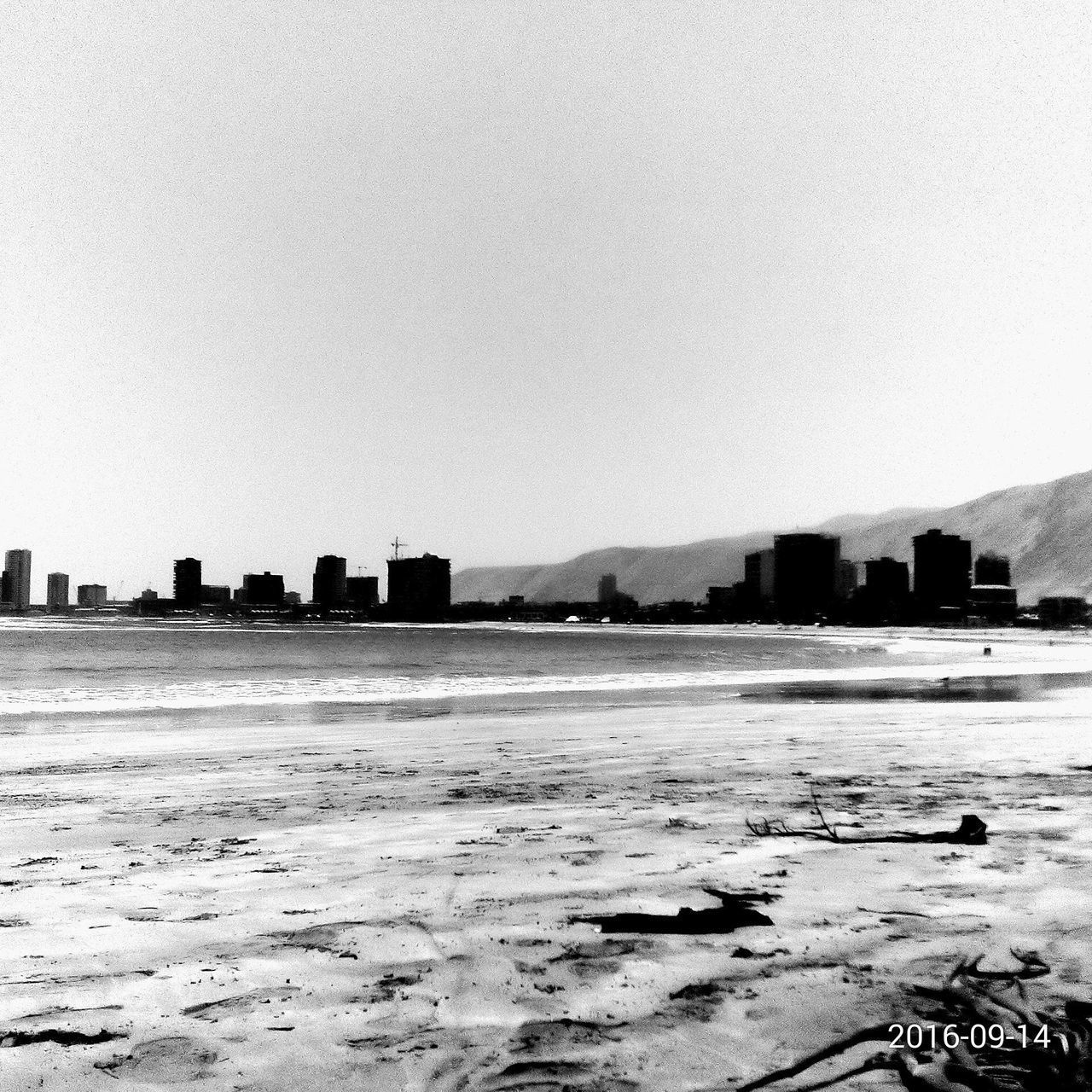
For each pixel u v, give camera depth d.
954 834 5.35
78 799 8.31
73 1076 2.31
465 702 23.61
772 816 6.44
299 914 4.01
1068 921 3.58
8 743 13.98
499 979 3.02
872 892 4.09
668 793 7.86
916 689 28.77
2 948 3.58
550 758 11.09
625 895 4.15
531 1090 2.16
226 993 2.95
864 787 7.89
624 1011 2.69
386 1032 2.57
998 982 2.87
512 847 5.44
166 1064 2.38
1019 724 15.11
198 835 6.35
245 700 23.89
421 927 3.69
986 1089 2.11
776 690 28.58
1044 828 5.66
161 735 15.25
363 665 52.66
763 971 3.02
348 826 6.55
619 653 75.06
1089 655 70.25
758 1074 2.23
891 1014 2.61
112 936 3.72
